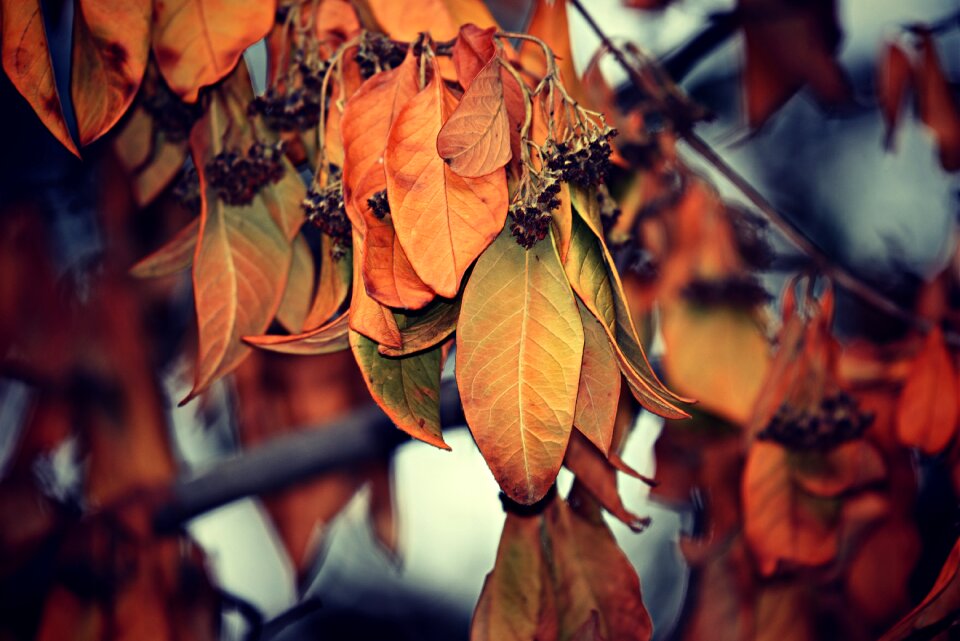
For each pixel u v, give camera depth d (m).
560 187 0.51
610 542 0.59
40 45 0.55
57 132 0.55
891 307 0.74
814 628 0.71
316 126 0.58
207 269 0.56
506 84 0.52
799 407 0.67
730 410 0.70
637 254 0.73
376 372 0.50
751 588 0.72
